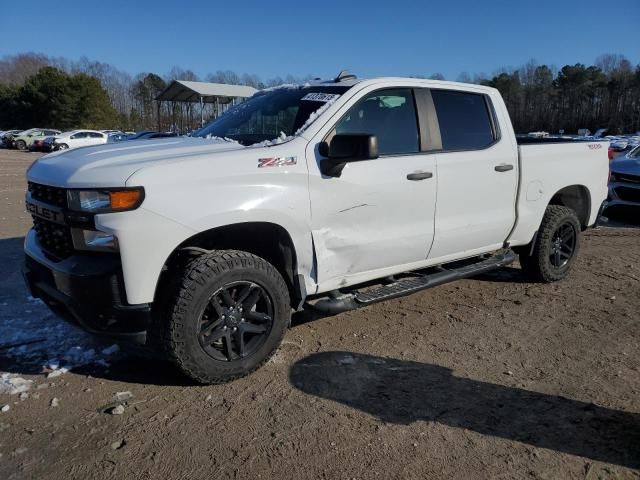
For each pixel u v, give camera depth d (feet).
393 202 13.48
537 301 17.29
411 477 8.78
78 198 10.34
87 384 11.59
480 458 9.28
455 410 10.78
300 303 12.47
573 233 19.12
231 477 8.73
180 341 10.75
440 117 14.88
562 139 20.63
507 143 16.31
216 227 10.96
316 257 12.45
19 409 10.58
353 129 13.06
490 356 13.28
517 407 10.91
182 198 10.45
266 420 10.31
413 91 14.46
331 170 12.28
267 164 11.48
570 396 11.37
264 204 11.35
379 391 11.46
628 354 13.46
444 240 14.93
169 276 11.08
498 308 16.65
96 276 10.15
